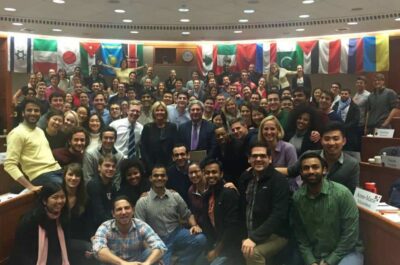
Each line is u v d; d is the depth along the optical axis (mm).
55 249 3273
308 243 3205
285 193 3406
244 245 3357
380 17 9039
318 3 7934
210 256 3793
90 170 4293
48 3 8031
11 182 4312
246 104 5156
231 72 10641
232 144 4410
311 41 11438
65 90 9023
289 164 3949
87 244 3621
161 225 3920
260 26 10008
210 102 5949
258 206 3480
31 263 3180
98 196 3859
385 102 7254
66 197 3332
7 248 3338
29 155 4027
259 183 3514
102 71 11539
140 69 11477
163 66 12406
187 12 8734
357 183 3459
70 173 3580
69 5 8180
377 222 2887
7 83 11414
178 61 12336
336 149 3383
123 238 3340
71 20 9523
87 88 8805
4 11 8711
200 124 4934
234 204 3754
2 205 3240
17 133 3980
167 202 3949
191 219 4094
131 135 5156
